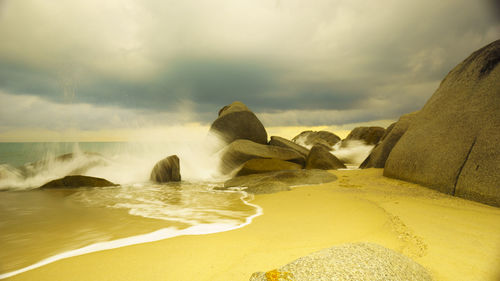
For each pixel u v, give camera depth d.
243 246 2.80
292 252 2.61
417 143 6.76
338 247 2.03
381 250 2.02
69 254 2.68
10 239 3.16
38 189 7.46
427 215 3.71
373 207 4.30
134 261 2.46
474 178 4.63
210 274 2.18
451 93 6.52
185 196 6.45
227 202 5.64
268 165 10.34
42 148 12.74
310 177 8.08
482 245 2.62
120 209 4.95
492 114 4.92
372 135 19.89
